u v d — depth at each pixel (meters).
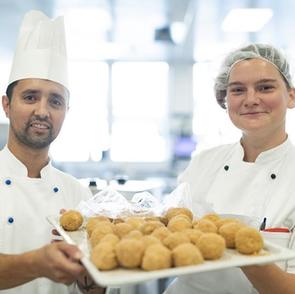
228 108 1.06
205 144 4.62
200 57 5.31
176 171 4.87
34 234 1.06
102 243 0.66
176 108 5.69
